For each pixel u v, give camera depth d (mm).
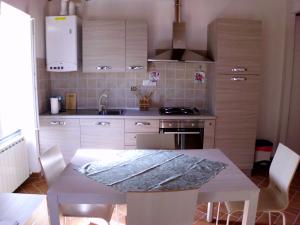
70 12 3674
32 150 3428
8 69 3094
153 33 3949
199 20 3949
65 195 1617
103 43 3600
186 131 3580
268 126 4262
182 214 1470
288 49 3980
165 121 3541
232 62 3531
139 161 2154
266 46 4055
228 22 3463
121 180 1795
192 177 1861
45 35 3676
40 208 2244
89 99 4074
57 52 3568
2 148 2717
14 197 2023
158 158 2232
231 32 3480
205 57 3699
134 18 3934
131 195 1396
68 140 3559
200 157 2270
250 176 3736
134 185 1724
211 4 3924
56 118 3498
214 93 3619
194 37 3977
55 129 3529
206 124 3586
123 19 3820
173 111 3773
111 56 3619
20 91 3279
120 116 3516
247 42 3521
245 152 3719
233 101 3598
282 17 3990
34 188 3217
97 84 4043
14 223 1620
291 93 4191
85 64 3637
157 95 4082
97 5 3898
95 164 2072
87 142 3576
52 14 3865
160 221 1460
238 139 3678
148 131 3562
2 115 2932
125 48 3613
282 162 2143
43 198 2027
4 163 2748
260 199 2152
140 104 4016
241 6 3945
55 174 2043
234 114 3621
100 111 3830
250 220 1755
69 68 3596
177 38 3777
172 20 3938
